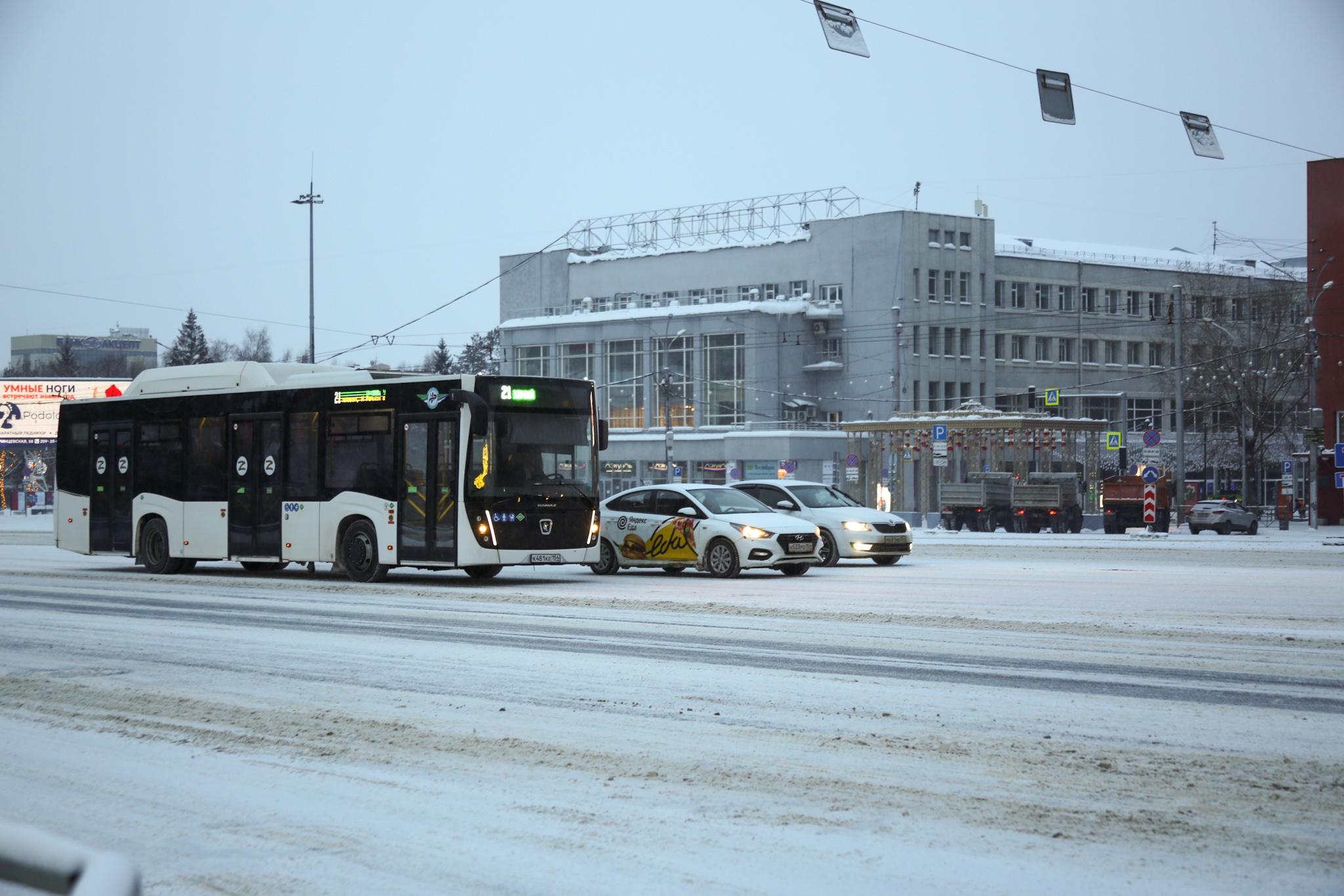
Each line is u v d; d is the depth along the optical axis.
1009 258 94.19
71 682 11.89
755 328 85.62
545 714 10.08
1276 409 79.25
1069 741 8.84
